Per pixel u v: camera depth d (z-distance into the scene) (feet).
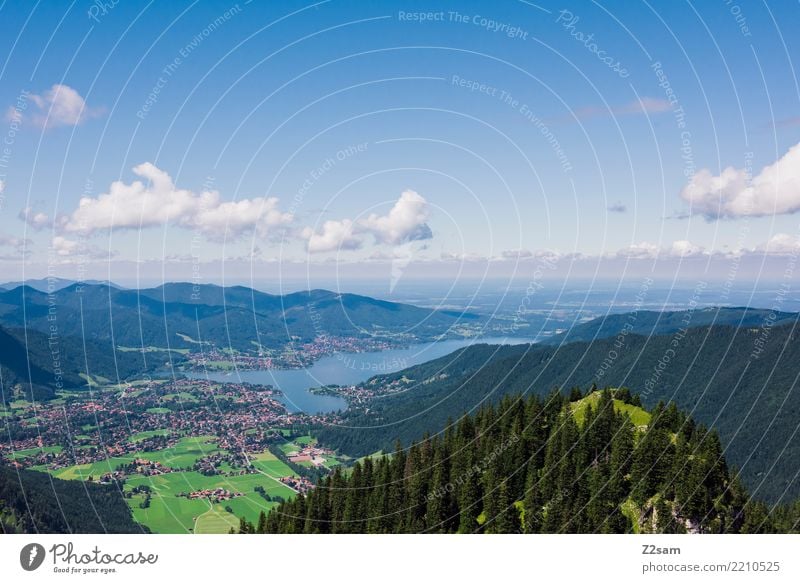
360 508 181.16
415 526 169.89
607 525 148.46
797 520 155.53
